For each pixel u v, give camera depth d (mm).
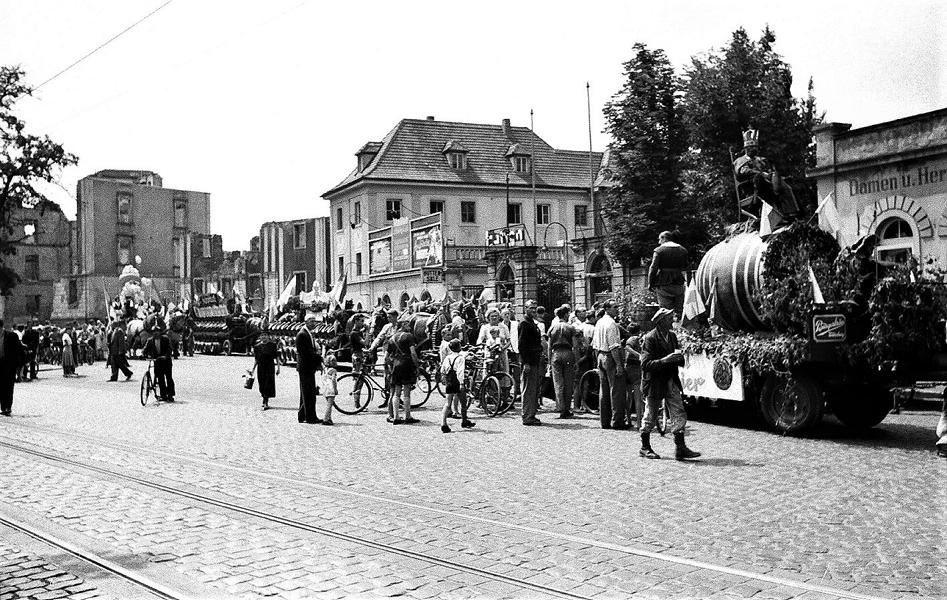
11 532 7660
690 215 33062
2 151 49344
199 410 18203
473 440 12914
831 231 13133
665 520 7645
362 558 6574
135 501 8812
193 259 88938
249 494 9055
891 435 12844
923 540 6801
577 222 65500
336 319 29812
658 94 33000
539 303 41688
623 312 16531
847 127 23078
